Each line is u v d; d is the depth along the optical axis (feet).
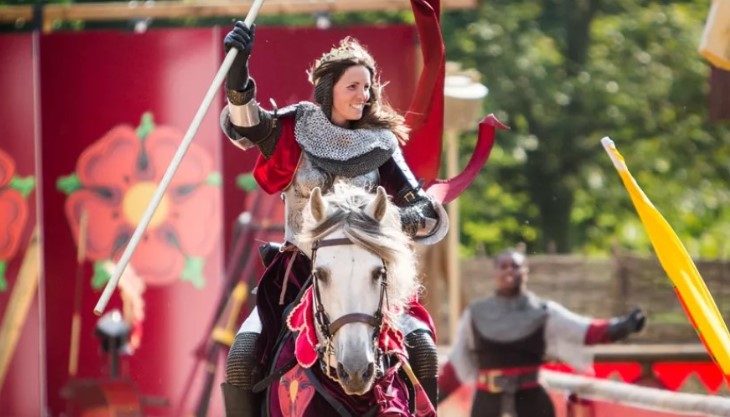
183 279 121.80
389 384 52.19
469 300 144.25
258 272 120.47
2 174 125.90
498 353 100.99
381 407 51.62
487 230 234.17
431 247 125.18
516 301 101.24
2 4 172.04
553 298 144.15
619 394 95.09
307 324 52.47
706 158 232.73
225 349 120.78
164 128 122.72
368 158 55.57
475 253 233.55
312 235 51.42
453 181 62.90
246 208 120.88
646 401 90.48
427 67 64.18
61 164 125.08
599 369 112.88
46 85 124.88
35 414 125.08
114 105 123.95
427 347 55.88
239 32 55.01
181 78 122.52
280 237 120.37
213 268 121.29
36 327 125.49
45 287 125.59
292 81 117.50
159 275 122.52
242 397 56.29
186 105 122.21
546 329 100.53
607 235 237.45
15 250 125.70
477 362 101.81
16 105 125.18
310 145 55.77
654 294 141.38
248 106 55.21
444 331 142.10
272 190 57.06
